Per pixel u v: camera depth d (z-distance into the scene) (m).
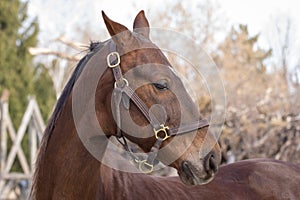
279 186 4.15
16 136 11.38
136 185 3.61
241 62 12.04
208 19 13.80
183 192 3.80
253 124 9.76
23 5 19.08
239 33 13.03
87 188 3.41
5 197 11.77
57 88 17.08
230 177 4.12
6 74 16.62
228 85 10.48
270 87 10.81
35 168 3.58
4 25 17.94
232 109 9.88
